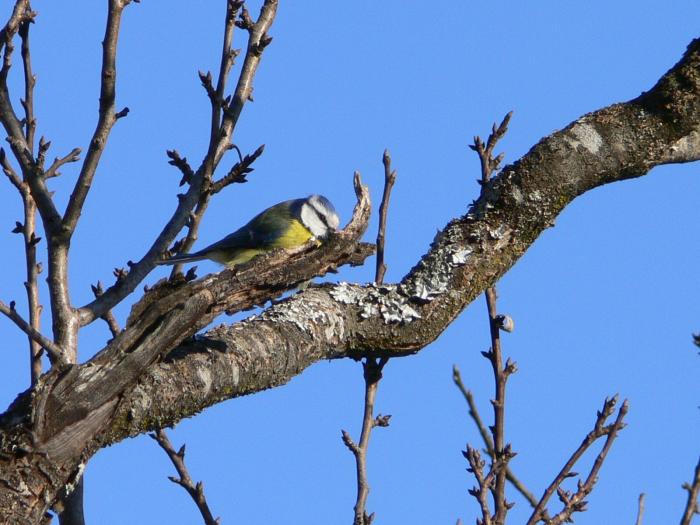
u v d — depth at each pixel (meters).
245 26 8.27
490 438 7.75
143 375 6.63
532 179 8.74
